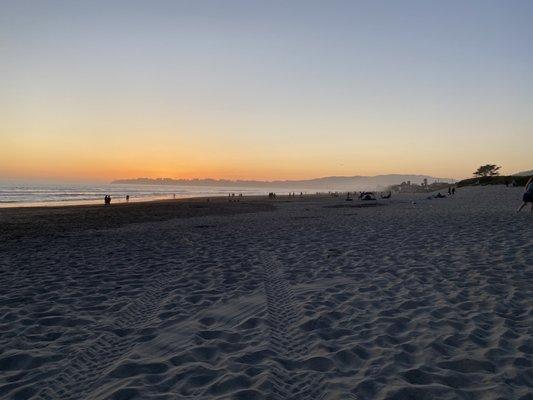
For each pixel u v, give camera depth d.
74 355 4.55
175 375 3.96
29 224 22.11
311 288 7.18
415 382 3.76
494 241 11.12
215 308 6.24
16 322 5.67
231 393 3.57
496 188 58.72
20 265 9.91
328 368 4.07
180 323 5.58
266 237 14.27
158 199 70.81
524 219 16.98
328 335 4.98
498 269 7.98
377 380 3.77
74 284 7.86
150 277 8.37
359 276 7.95
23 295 7.10
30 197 72.94
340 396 3.50
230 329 5.32
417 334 4.91
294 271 8.61
